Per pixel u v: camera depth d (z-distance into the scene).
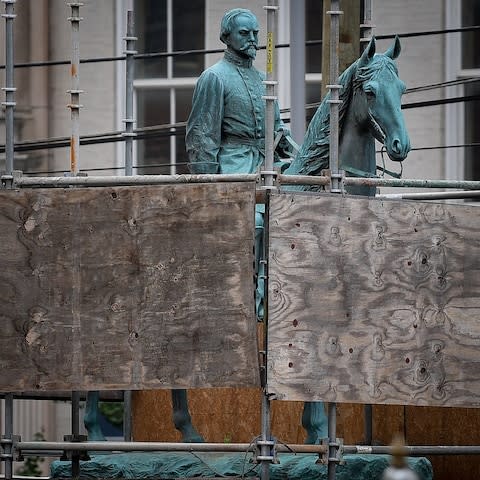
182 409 39.66
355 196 35.78
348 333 35.59
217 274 35.34
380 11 64.75
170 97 66.56
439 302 36.12
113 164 66.06
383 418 42.97
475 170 64.69
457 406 36.12
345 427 43.22
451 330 36.16
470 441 42.25
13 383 35.81
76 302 35.78
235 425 43.91
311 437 38.44
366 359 35.66
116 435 65.06
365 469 38.28
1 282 35.91
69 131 66.88
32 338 35.81
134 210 35.62
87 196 35.78
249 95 40.31
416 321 35.97
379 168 38.72
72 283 35.78
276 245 35.38
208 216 35.38
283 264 35.38
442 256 36.19
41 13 66.81
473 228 36.34
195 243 35.44
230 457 38.75
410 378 35.91
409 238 36.00
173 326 35.44
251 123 40.25
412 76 64.75
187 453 38.97
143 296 35.59
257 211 38.97
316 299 35.47
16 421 67.12
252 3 65.31
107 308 35.66
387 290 35.81
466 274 36.25
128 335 35.59
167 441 44.19
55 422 67.00
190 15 66.56
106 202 35.72
